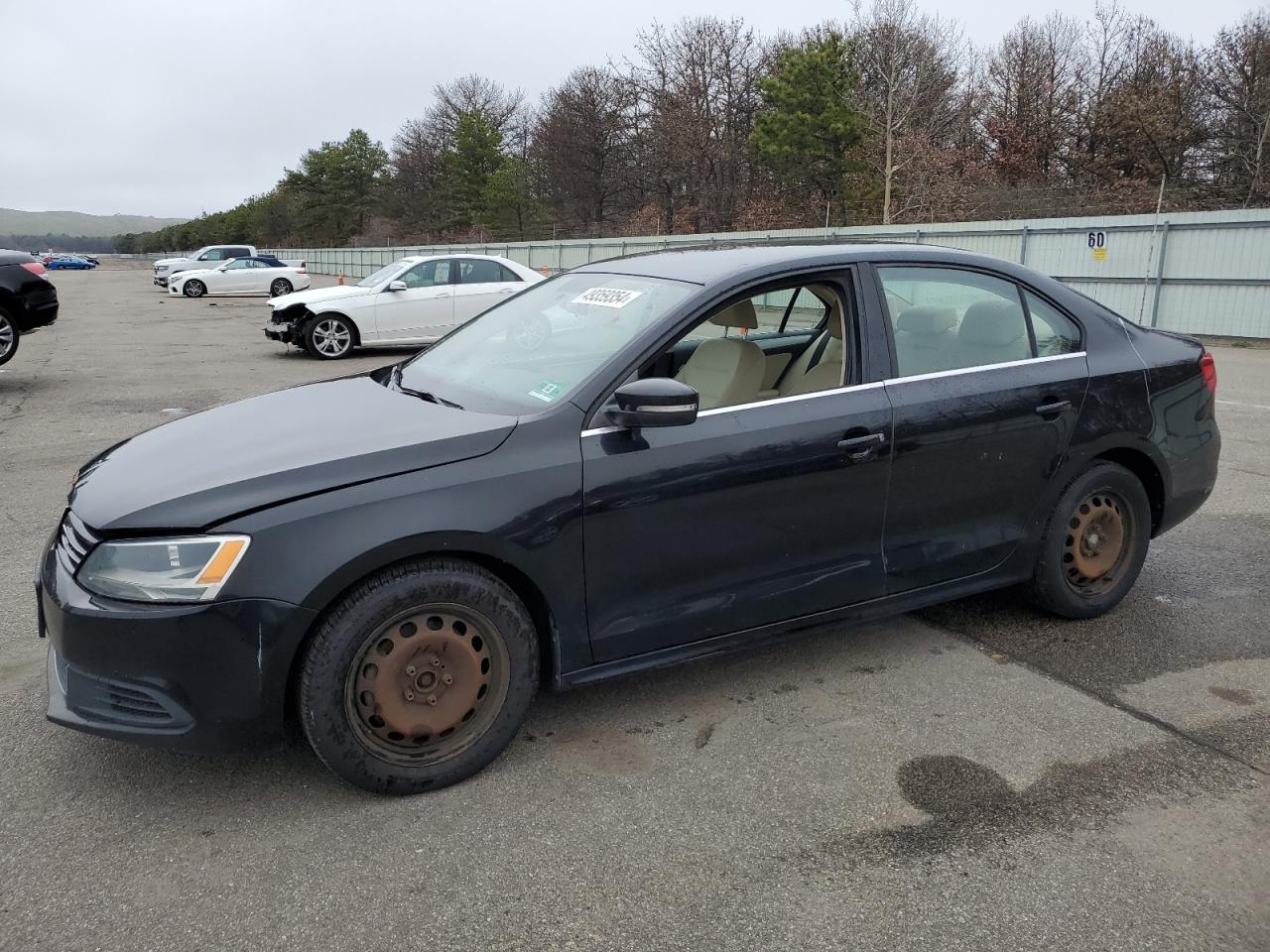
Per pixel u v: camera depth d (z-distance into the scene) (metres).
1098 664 3.81
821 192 40.31
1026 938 2.31
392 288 14.20
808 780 3.00
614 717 3.41
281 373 12.55
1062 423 3.88
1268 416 9.18
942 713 3.43
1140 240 18.00
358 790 2.94
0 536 5.45
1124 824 2.77
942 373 3.66
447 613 2.88
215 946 2.29
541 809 2.85
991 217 31.69
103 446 7.88
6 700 3.51
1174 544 5.29
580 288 3.92
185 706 2.65
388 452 2.86
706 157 48.44
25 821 2.79
